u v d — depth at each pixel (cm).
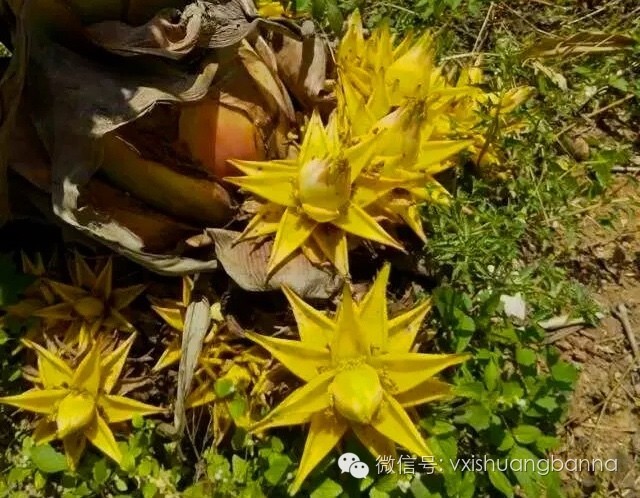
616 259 75
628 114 83
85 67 50
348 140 56
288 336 57
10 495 62
